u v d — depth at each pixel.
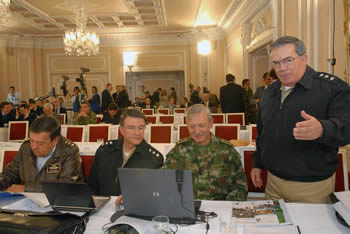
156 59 11.68
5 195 1.58
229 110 5.83
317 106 1.41
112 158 1.93
